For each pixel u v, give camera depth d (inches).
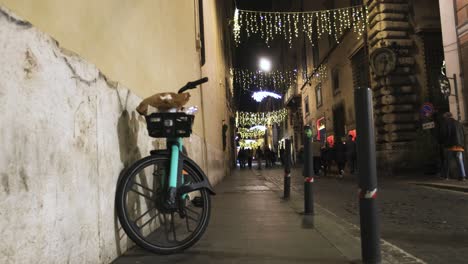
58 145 110.0
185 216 172.4
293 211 282.7
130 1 192.2
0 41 87.0
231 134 1253.7
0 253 83.6
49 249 102.7
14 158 89.6
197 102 429.1
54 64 109.9
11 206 87.7
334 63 1065.5
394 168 706.8
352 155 764.6
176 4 323.9
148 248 155.3
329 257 158.1
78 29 134.1
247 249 171.0
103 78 147.5
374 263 148.7
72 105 120.0
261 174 893.2
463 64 557.3
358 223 259.0
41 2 110.7
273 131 2640.3
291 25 1651.1
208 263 149.4
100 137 142.3
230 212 280.2
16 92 91.5
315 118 1330.0
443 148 534.9
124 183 155.3
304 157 271.9
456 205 321.7
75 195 119.3
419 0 738.2
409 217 275.1
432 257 176.9
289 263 150.2
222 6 1048.8
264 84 2082.9
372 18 761.6
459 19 561.3
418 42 740.0
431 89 730.8
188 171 173.2
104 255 141.4
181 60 339.6
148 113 194.9
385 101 730.8
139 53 205.2
